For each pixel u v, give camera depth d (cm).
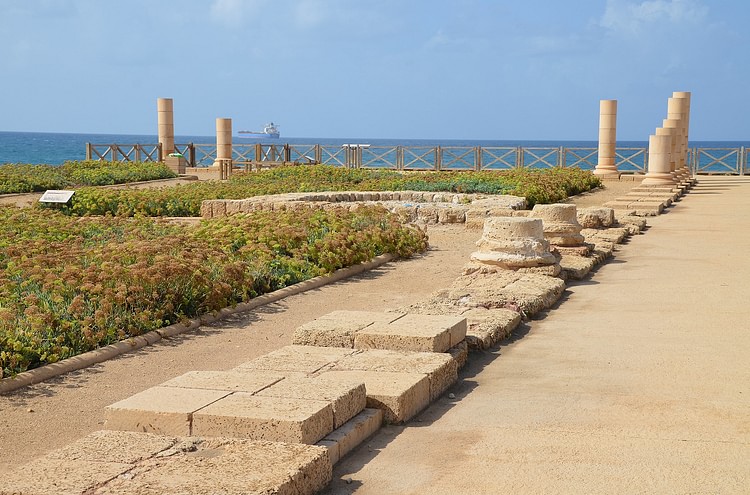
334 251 1070
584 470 415
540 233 977
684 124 3098
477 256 987
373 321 650
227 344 724
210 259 958
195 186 2092
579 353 647
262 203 1591
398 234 1238
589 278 1002
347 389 473
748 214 1797
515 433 472
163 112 3388
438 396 544
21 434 509
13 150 7344
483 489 395
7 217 1411
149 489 344
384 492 395
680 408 510
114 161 2959
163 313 764
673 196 2145
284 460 382
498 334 685
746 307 812
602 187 2616
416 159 3384
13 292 793
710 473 409
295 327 786
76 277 797
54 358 636
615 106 2956
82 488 345
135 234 1223
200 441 407
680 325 736
